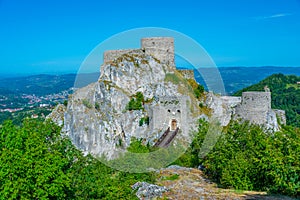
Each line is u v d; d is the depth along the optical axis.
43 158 14.64
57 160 14.95
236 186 21.12
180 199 18.44
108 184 17.36
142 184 19.34
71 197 16.36
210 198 18.62
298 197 18.91
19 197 13.74
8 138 15.57
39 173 14.08
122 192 17.27
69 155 17.84
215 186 21.47
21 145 15.38
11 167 13.67
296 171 19.48
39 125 18.91
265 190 21.03
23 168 13.74
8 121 16.39
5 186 13.39
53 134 18.84
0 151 14.61
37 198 14.45
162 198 18.55
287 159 19.81
